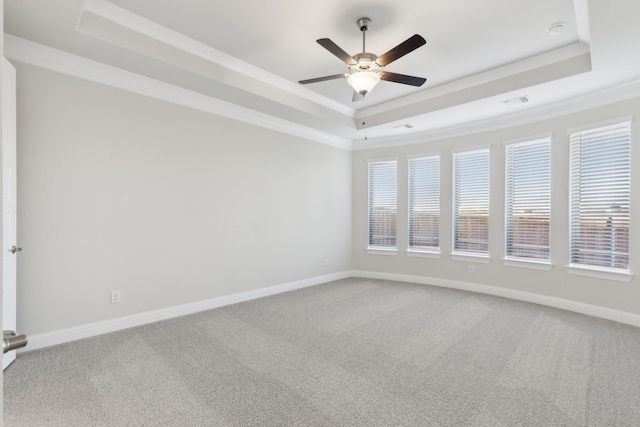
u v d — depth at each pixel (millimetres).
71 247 3012
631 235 3475
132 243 3371
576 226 3957
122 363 2578
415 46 2432
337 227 5742
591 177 3809
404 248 5582
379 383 2314
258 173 4504
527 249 4402
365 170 5922
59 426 1868
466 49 3242
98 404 2062
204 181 3926
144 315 3453
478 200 4895
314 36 3037
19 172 2750
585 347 2887
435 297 4527
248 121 4359
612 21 2340
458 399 2131
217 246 4059
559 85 3451
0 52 484
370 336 3131
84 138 3068
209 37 3053
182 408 2031
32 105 2799
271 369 2498
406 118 4551
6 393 2170
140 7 2633
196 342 2980
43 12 2352
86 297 3096
